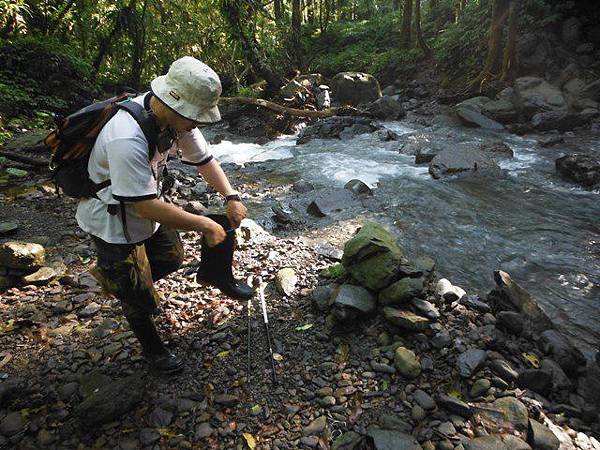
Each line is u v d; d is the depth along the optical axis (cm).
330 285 305
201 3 1312
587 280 352
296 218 477
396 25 1634
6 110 790
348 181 591
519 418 205
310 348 256
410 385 226
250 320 279
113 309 296
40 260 333
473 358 233
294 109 941
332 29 1825
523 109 850
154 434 205
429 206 497
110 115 174
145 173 171
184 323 278
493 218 465
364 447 198
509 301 277
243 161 724
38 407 223
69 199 490
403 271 278
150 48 1456
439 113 992
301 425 209
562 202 501
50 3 1196
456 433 200
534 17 1011
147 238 204
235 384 232
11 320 285
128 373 242
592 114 798
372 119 964
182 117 171
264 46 1323
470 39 1134
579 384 240
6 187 531
